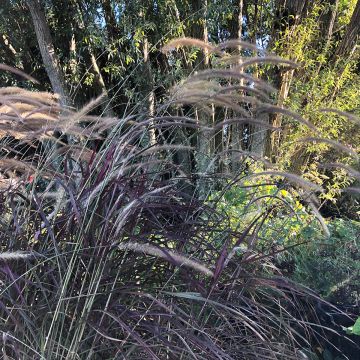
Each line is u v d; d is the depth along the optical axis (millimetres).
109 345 1647
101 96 2117
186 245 1938
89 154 1990
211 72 1885
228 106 1996
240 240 1861
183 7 6332
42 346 1593
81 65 6852
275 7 6512
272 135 5832
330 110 2225
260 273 2053
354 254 3408
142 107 2328
